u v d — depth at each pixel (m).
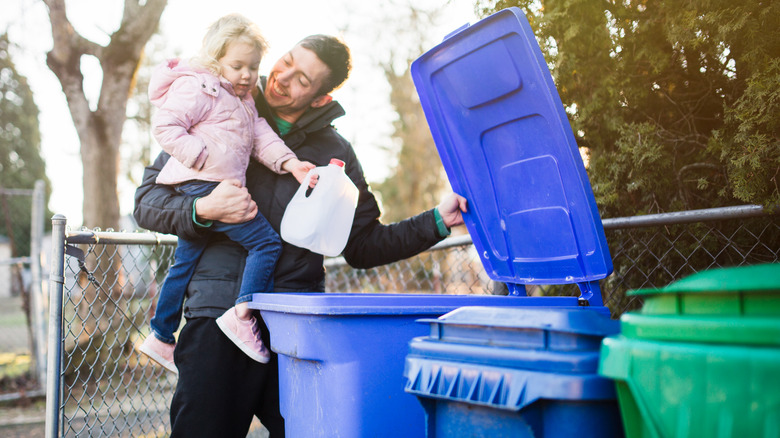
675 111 2.81
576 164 2.14
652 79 2.78
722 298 1.17
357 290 4.38
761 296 1.13
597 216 2.16
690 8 2.50
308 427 2.05
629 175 2.71
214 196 2.33
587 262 2.24
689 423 1.11
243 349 2.31
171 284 2.49
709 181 2.67
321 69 2.55
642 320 1.24
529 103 2.22
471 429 1.48
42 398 6.55
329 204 2.47
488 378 1.43
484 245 2.62
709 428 1.08
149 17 8.74
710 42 2.52
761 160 2.25
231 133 2.46
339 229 2.52
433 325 1.65
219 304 2.39
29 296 7.20
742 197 2.28
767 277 1.13
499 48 2.21
